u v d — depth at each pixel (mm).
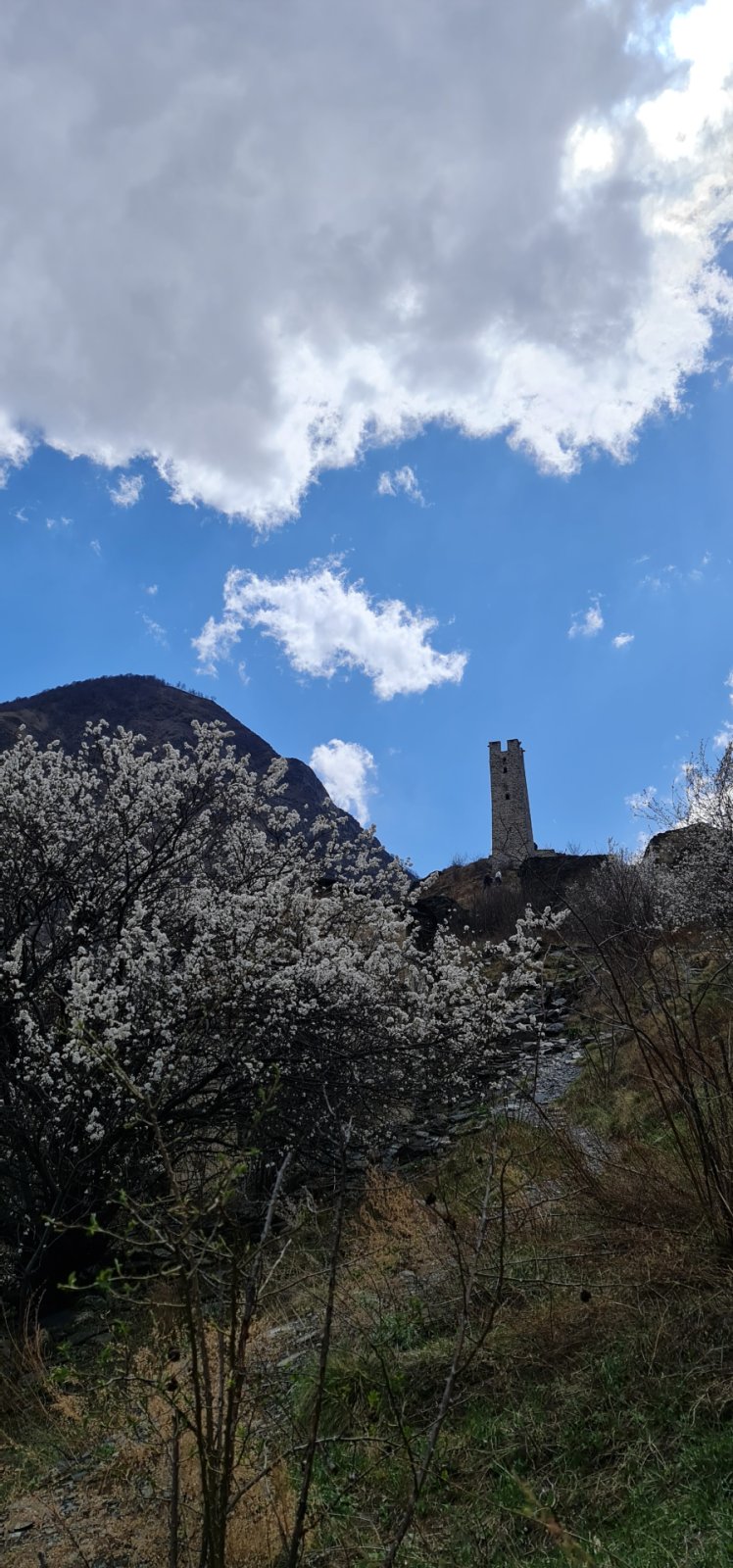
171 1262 2900
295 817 9969
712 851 13133
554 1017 10750
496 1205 4977
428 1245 5121
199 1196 2949
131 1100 6383
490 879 28281
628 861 18750
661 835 17359
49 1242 6598
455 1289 4449
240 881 9312
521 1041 9664
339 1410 3795
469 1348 3934
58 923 8367
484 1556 2928
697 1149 4863
